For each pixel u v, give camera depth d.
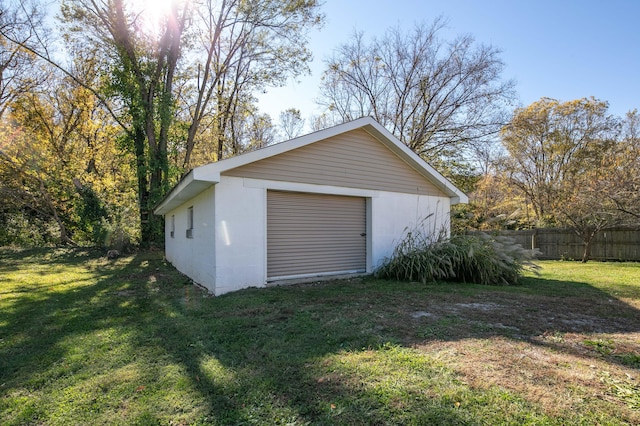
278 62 15.55
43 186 15.28
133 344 3.42
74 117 16.25
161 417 2.12
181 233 8.91
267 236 6.45
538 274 6.94
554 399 2.17
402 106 17.55
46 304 5.30
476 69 15.89
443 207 9.12
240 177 5.98
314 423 2.00
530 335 3.45
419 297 5.18
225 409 2.19
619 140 16.22
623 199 9.47
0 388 2.57
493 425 1.92
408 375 2.51
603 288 6.02
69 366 2.93
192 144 15.51
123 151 14.35
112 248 13.05
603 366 2.68
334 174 7.13
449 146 16.83
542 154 18.34
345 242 7.48
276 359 2.90
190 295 5.75
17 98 14.42
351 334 3.46
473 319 4.00
